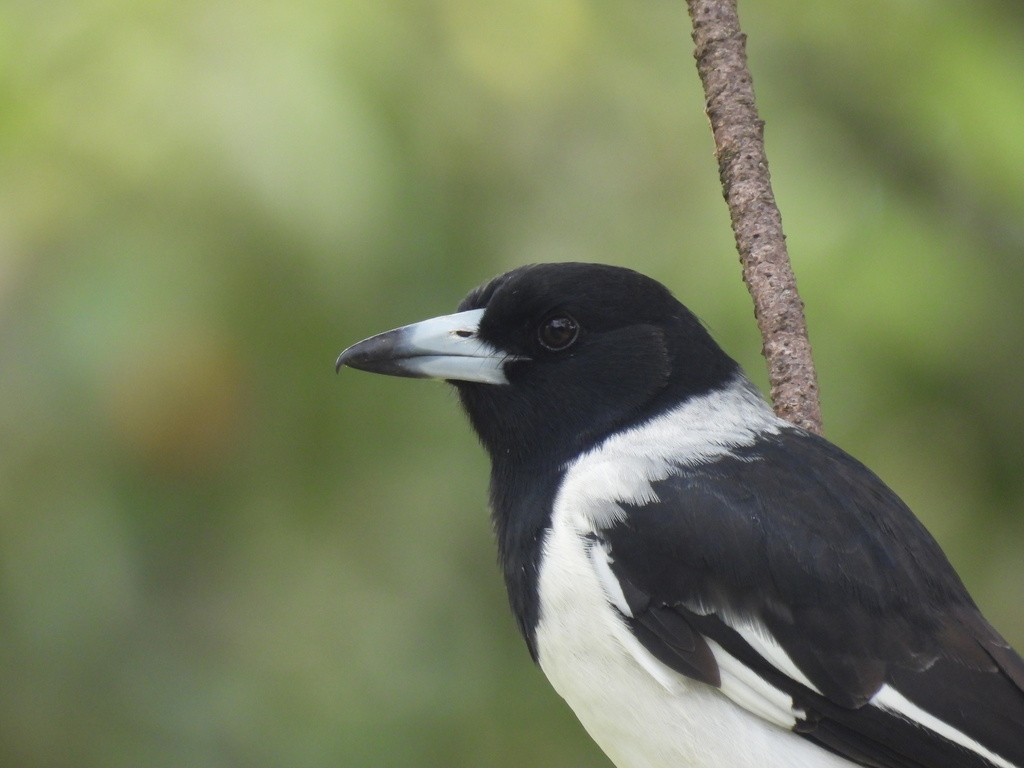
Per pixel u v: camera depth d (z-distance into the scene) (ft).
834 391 38.22
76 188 35.06
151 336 35.37
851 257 38.14
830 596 27.71
